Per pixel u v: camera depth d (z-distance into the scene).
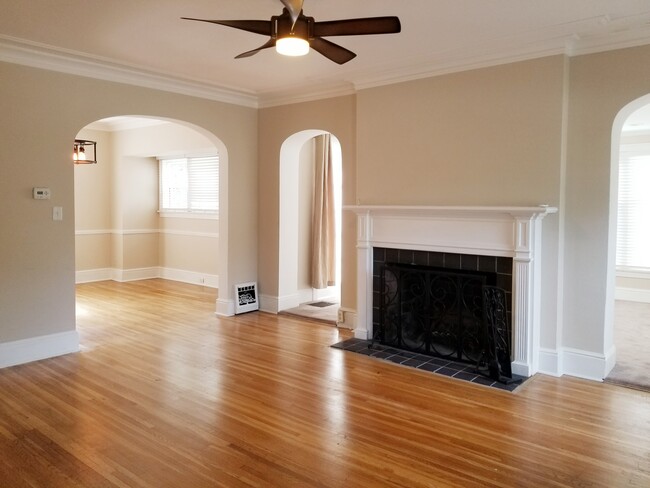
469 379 3.81
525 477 2.47
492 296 3.80
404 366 4.11
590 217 3.75
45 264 4.29
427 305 4.34
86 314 5.92
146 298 6.87
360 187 4.91
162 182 8.47
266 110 5.93
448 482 2.43
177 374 3.91
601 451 2.73
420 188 4.48
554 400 3.42
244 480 2.44
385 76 4.61
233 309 5.91
